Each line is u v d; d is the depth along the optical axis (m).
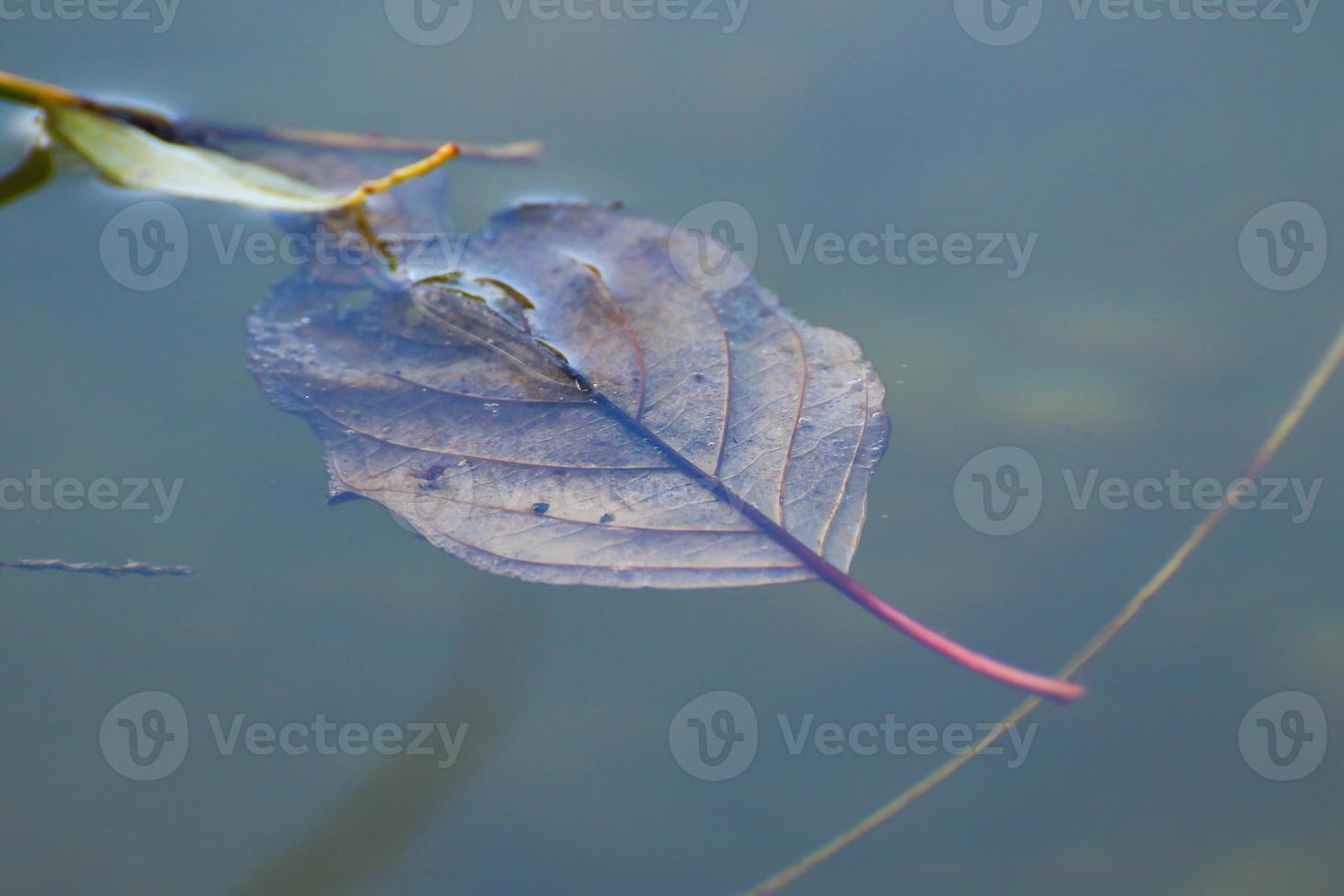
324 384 0.96
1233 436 0.95
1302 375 0.95
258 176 0.98
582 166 0.98
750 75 0.99
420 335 0.96
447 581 0.94
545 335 0.96
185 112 0.98
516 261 0.97
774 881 0.93
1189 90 0.99
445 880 0.93
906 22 1.00
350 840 0.93
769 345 0.96
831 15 1.00
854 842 0.93
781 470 0.95
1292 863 0.93
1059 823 0.93
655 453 0.95
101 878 0.93
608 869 0.93
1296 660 0.94
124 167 0.97
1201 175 0.97
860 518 0.94
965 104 0.98
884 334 0.96
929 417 0.95
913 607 0.94
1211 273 0.96
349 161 0.98
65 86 0.98
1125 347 0.96
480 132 0.98
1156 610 0.94
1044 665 0.94
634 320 0.96
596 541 0.94
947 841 0.93
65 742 0.93
